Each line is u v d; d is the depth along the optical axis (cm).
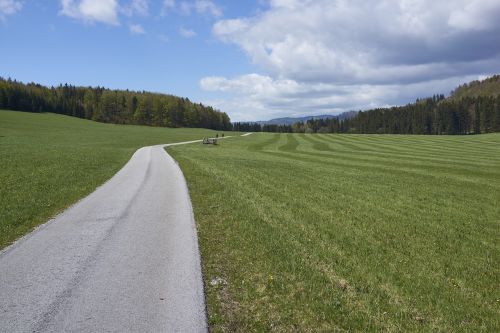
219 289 696
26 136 6181
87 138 6788
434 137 10656
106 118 15788
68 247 902
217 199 1503
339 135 11600
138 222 1146
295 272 778
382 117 18400
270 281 729
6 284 693
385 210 1517
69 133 7888
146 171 2434
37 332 536
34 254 850
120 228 1076
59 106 15412
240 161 3525
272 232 1062
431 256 964
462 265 908
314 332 564
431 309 657
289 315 608
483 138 10106
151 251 884
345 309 632
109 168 2491
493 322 622
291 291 691
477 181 2642
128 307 614
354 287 727
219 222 1158
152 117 15750
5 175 1820
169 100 16112
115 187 1780
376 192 1978
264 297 665
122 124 15300
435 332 579
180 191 1689
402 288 737
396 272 822
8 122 9494
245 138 9756
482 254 1012
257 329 566
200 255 864
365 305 652
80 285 693
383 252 970
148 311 603
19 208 1220
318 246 968
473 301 705
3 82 14200
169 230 1062
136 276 738
